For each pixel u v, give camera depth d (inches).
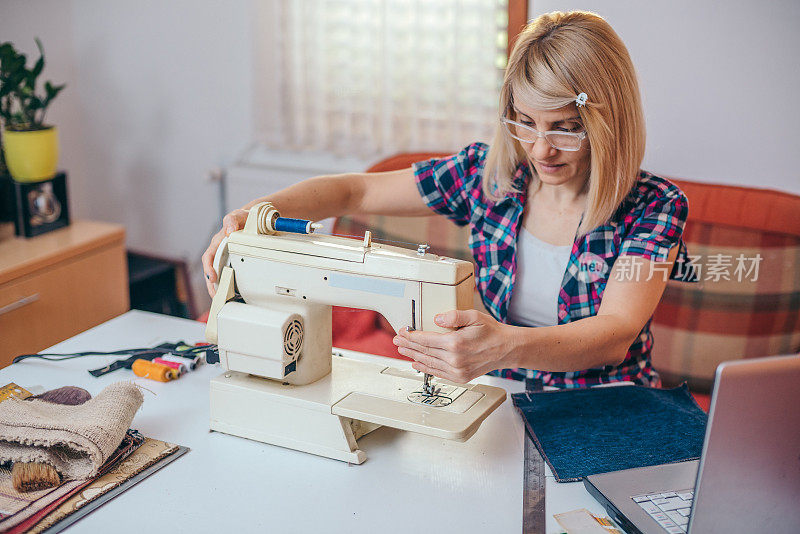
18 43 118.6
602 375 61.9
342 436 46.4
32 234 97.7
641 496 42.4
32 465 43.0
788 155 90.6
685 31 90.6
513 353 46.7
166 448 47.5
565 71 51.4
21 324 91.0
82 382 56.0
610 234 58.7
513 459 47.3
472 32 100.8
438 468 46.3
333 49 108.0
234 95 119.0
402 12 102.7
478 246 65.2
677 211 56.8
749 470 35.3
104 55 125.2
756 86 89.6
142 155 128.4
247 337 48.1
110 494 42.9
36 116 122.6
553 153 54.3
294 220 48.9
